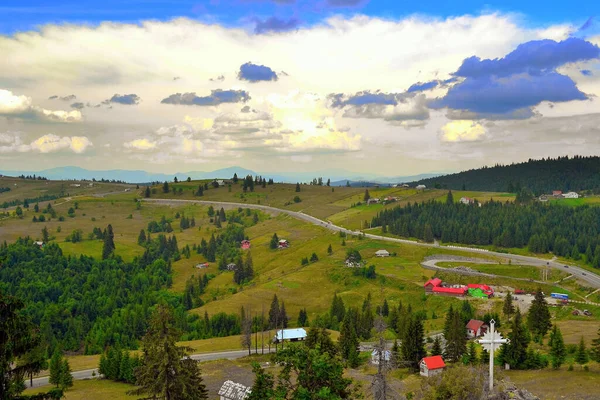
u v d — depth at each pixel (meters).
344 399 36.28
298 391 34.09
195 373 47.06
